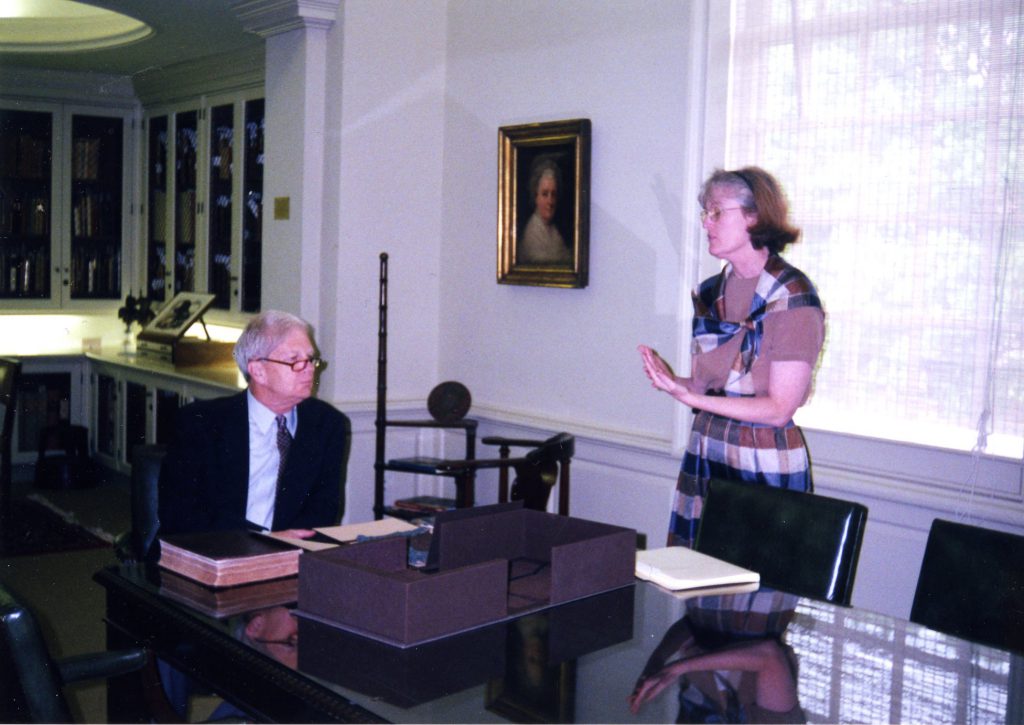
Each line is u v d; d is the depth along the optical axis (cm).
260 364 252
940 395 304
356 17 441
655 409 378
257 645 160
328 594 172
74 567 497
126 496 642
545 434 421
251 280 579
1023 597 205
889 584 311
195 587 192
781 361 255
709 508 256
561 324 416
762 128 343
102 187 699
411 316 469
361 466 457
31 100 666
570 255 404
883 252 314
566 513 382
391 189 458
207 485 255
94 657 184
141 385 607
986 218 291
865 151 317
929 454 301
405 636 161
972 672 162
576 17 402
